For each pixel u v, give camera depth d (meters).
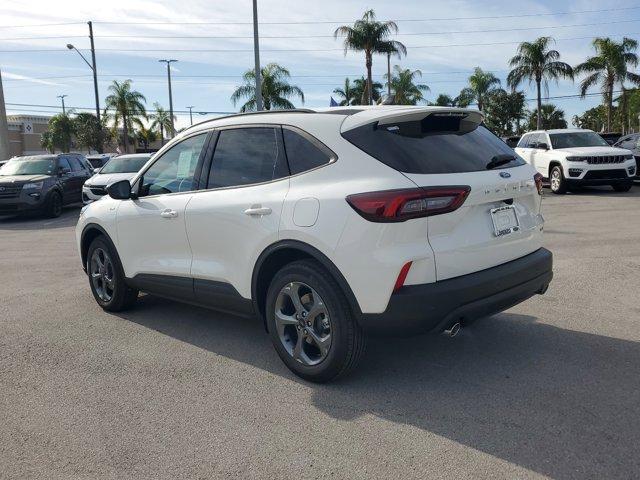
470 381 3.99
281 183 4.08
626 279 6.53
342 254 3.62
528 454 3.08
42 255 9.53
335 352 3.79
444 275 3.58
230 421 3.54
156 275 5.14
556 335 4.83
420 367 4.25
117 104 50.19
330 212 3.68
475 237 3.73
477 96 50.88
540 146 17.39
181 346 4.85
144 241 5.22
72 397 3.91
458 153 3.88
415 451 3.14
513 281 3.92
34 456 3.19
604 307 5.55
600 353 4.42
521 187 4.07
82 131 49.72
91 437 3.38
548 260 4.31
